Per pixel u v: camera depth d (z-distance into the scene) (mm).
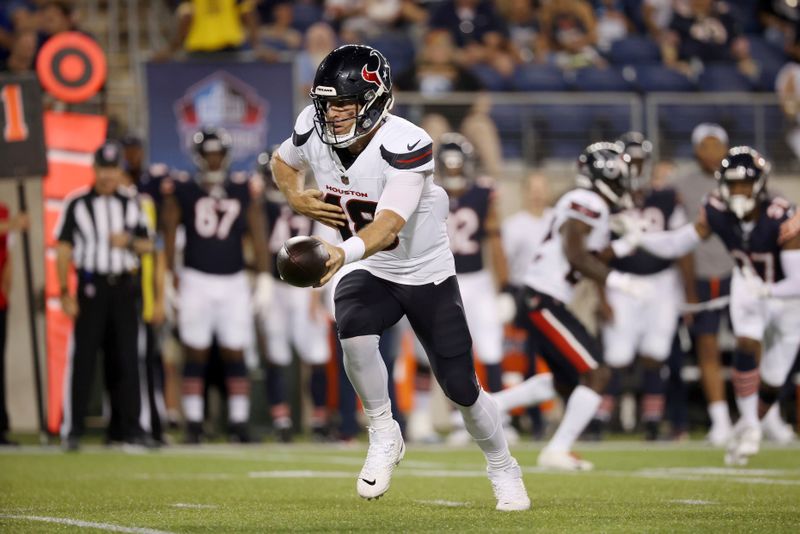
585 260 23859
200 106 36344
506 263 35031
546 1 47438
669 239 24984
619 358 34125
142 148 34125
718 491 19000
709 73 45719
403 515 15164
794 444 31891
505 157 40906
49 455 27812
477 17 44844
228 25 37812
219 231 32812
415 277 14844
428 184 14711
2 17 41062
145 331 31234
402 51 45469
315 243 12938
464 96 40188
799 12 50875
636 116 41875
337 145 14234
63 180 33344
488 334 34312
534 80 43656
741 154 23422
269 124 36656
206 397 35625
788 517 14953
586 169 24781
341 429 33875
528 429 37375
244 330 33250
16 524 14234
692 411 38969
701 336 33062
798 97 42969
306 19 46125
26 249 30516
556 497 18000
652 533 13148
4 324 30359
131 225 29625
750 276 23922
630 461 26375
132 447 29953
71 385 29281
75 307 29234
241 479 21562
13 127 30078
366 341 14812
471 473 23062
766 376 24500
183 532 13352
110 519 14805
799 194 42625
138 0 45656
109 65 43188
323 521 14469
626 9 49844
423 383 34781
